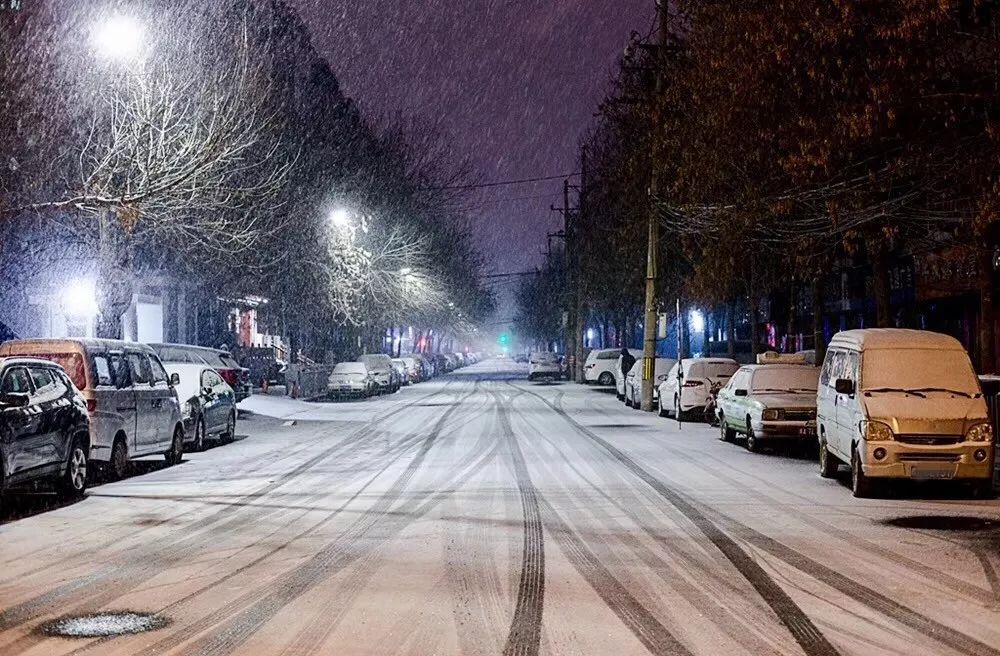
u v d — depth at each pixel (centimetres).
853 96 1698
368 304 5503
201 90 2472
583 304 6725
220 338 5484
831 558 1045
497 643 733
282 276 4772
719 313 6147
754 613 820
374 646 725
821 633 760
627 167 3422
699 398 3072
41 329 3077
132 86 2322
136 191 2203
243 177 3397
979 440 1466
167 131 2352
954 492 1559
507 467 1914
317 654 707
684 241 2969
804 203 2112
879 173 1842
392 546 1116
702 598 872
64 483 1474
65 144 2855
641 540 1150
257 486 1666
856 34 1647
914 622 791
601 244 5400
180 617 810
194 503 1470
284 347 6362
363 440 2569
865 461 1474
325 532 1210
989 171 1689
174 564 1024
